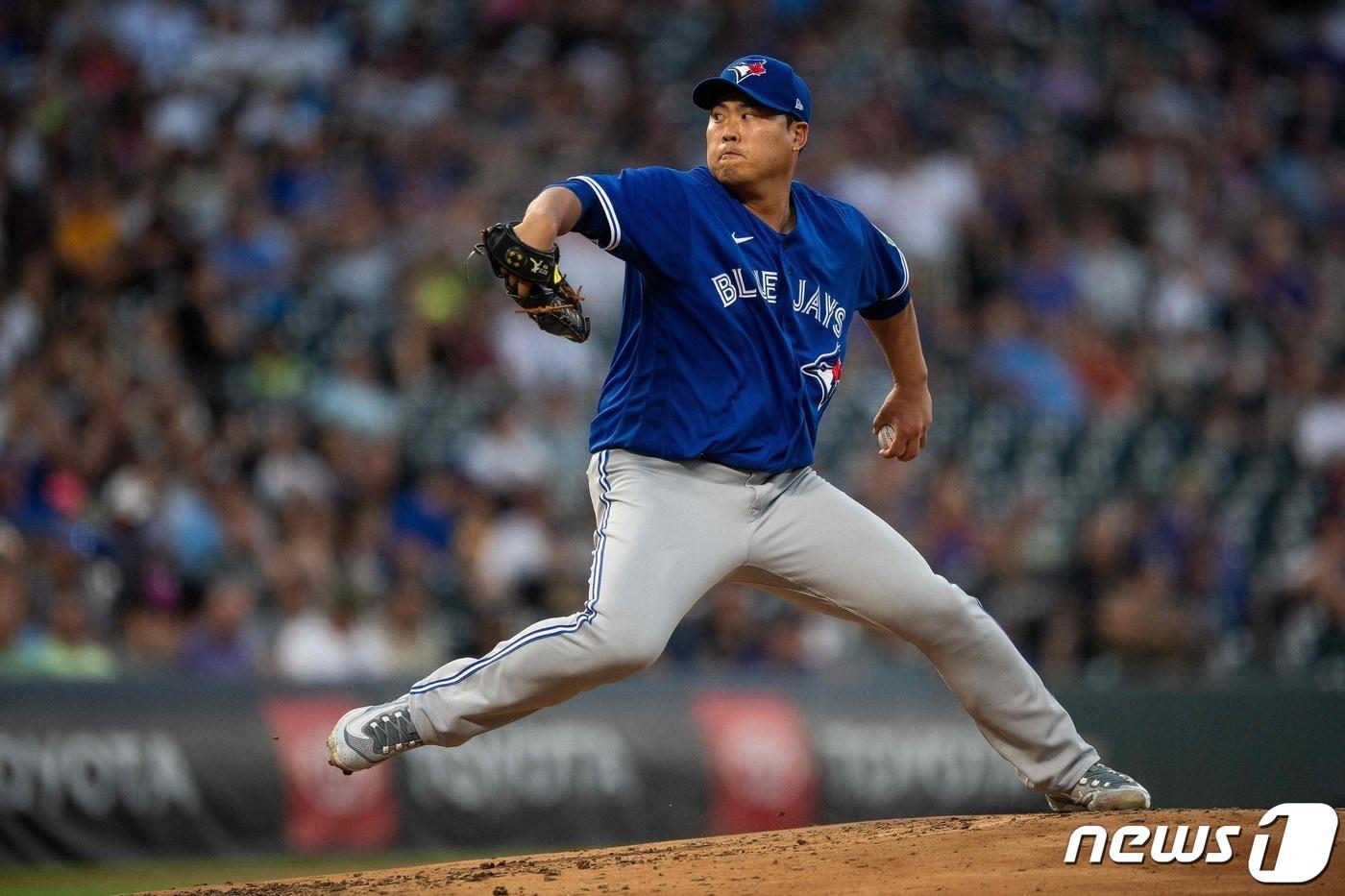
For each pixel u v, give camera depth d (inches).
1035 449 1846.7
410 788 1176.2
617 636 587.8
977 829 623.8
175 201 1769.2
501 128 2090.3
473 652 1435.8
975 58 2464.3
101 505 1353.3
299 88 1990.7
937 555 1594.5
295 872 1096.2
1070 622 1557.6
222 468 1448.1
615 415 621.6
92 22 1953.7
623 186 593.9
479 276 569.3
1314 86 2640.3
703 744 1248.8
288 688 1171.3
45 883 1041.5
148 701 1127.0
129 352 1526.8
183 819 1111.0
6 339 1563.7
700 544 610.5
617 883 570.9
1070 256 2145.7
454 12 2265.0
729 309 609.3
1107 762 1357.0
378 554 1441.9
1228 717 1412.4
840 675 1359.5
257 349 1610.5
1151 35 2615.7
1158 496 1738.4
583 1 2324.1
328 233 1797.5
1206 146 2448.3
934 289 2048.5
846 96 2279.8
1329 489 1921.8
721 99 623.8
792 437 629.6
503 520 1536.7
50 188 1733.5
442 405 1653.5
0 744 1072.2
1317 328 2213.3
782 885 551.2
